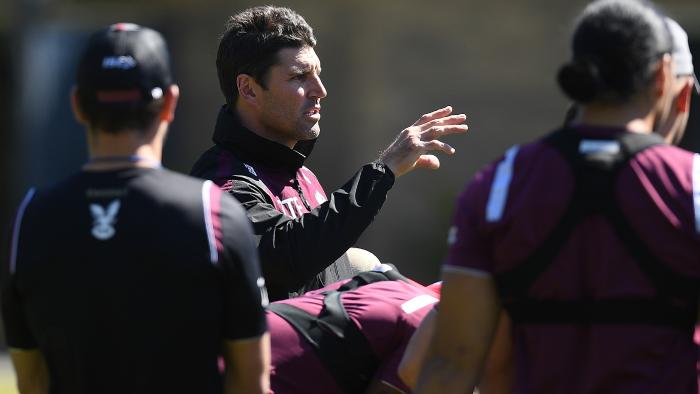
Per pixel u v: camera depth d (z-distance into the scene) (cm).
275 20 1464
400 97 4612
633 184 972
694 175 980
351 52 4584
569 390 973
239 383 1045
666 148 995
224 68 1482
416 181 4650
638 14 1011
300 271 1302
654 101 1021
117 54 1020
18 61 5088
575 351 974
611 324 962
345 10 4588
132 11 5100
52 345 1021
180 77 4956
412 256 4600
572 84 1006
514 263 988
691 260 966
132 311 992
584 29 1019
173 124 4934
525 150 1017
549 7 4625
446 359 1021
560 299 975
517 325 1003
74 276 998
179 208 1002
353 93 4581
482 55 4653
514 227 984
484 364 1045
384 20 4597
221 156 1448
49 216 1015
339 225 1306
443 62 4641
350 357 1206
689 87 1076
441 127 1384
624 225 966
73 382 1012
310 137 1477
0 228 5428
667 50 1017
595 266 968
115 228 997
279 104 1451
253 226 1345
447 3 4628
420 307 1241
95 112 1016
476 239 1009
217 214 1009
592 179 977
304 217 1321
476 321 1013
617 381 962
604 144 992
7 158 5528
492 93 4666
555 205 978
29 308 1029
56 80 5172
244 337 1024
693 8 4603
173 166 4925
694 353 981
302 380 1194
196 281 993
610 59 1000
